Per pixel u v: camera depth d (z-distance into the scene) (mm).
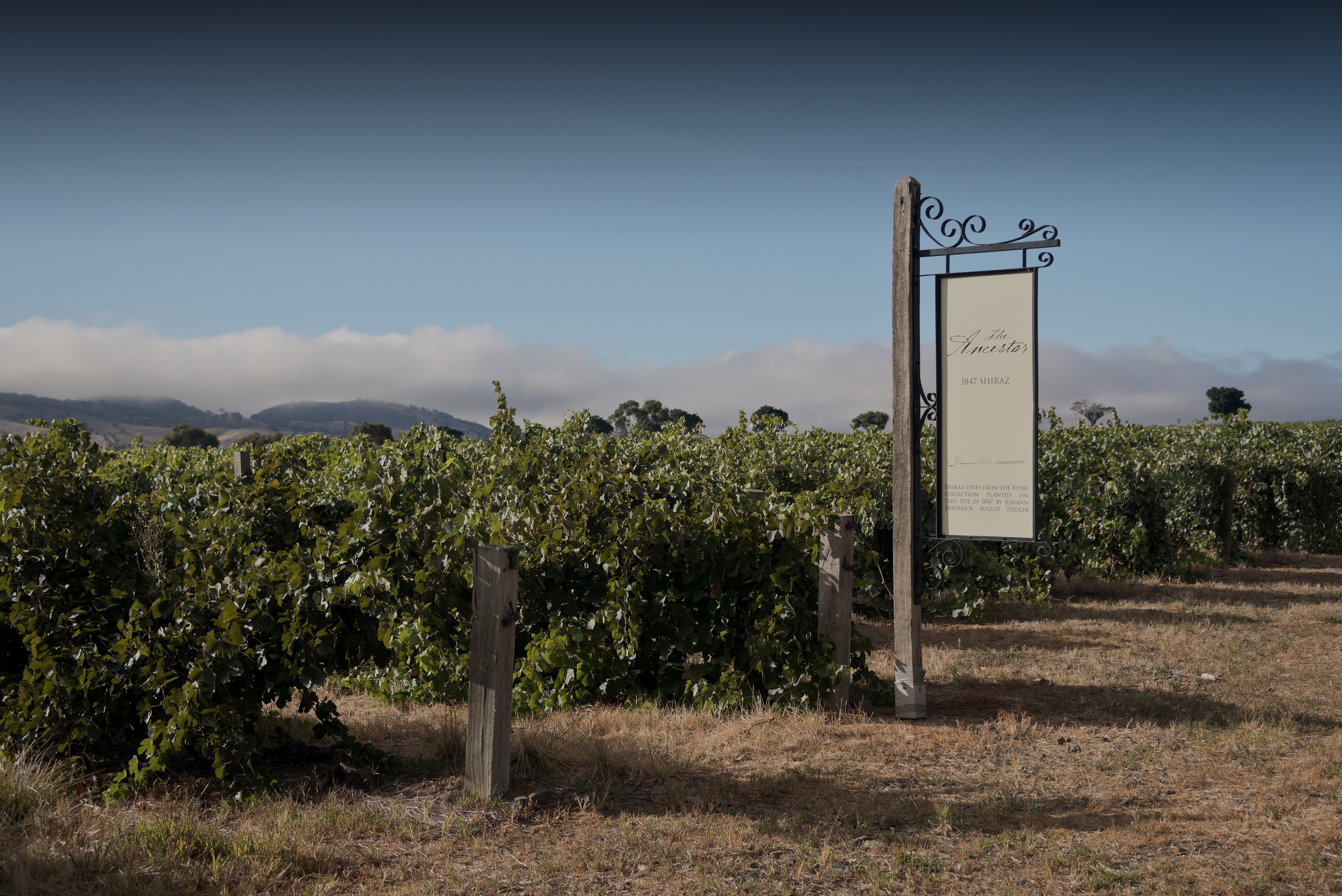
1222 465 15164
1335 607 10477
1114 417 17094
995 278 6117
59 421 6930
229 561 5078
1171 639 8758
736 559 6410
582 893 3527
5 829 3709
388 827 4125
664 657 6820
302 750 5191
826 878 3709
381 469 5473
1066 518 12180
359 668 7070
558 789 4629
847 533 6371
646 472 7727
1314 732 5766
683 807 4488
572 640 6375
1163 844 4062
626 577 6504
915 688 6156
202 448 15023
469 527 6508
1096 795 4695
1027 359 6020
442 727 5562
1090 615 10344
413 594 5148
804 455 11930
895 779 4961
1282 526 15914
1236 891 3572
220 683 4672
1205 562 13117
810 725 5898
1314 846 4008
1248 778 4898
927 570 6477
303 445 11711
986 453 6133
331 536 5395
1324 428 19375
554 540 6484
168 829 3885
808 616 6355
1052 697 6762
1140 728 5879
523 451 9914
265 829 4043
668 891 3568
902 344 6266
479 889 3555
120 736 5312
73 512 5219
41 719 4613
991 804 4562
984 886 3654
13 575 4820
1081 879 3703
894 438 6309
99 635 4992
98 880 3377
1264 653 8125
